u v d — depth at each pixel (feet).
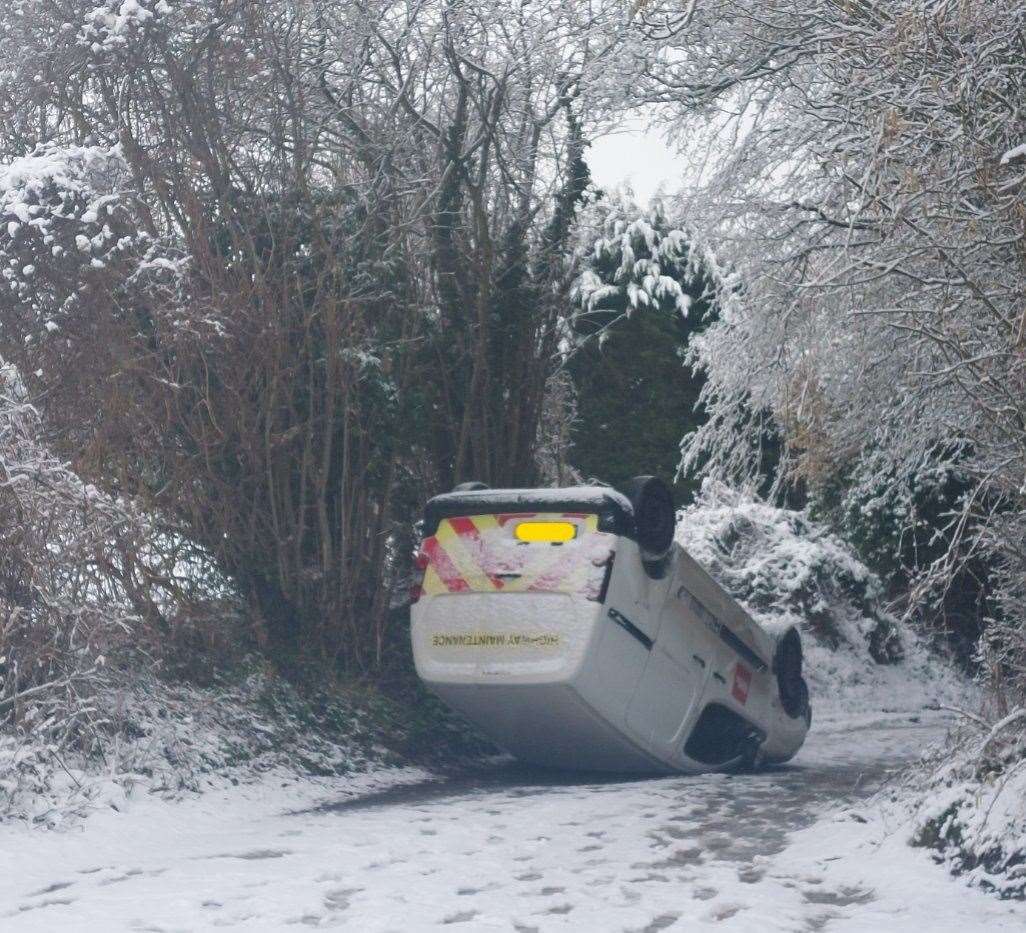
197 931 19.58
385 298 43.60
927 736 50.62
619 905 21.27
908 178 25.95
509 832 27.81
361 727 39.58
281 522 41.19
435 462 45.50
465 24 48.55
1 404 31.37
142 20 38.37
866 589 69.51
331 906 21.20
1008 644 27.73
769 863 24.71
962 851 23.41
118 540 34.83
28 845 26.32
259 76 41.75
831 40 30.42
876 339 34.68
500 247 47.50
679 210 40.22
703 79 37.35
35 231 35.29
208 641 37.78
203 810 30.96
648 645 35.47
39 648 30.09
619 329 78.54
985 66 26.32
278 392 40.47
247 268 40.73
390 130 46.26
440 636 35.42
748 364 39.52
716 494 73.31
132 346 37.40
